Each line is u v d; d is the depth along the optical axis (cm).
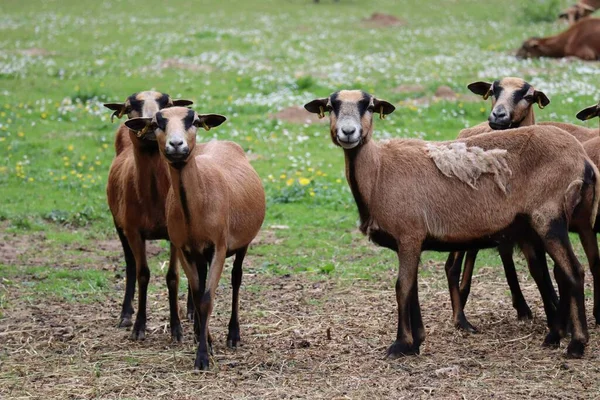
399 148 1012
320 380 933
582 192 989
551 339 1034
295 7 4969
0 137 2248
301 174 1948
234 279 1085
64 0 5116
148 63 3130
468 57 3192
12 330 1134
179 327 1102
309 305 1239
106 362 1010
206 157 1062
